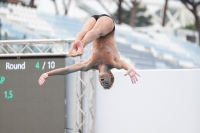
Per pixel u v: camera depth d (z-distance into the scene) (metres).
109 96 49.91
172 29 131.75
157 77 47.94
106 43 31.20
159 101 47.88
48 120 50.59
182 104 47.16
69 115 51.62
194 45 124.94
